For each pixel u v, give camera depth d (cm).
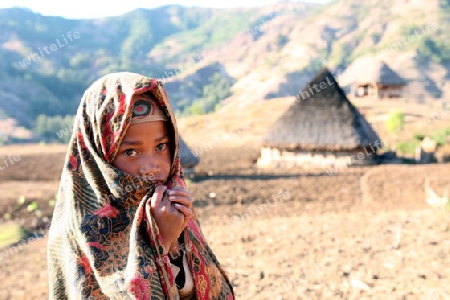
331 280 817
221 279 289
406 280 800
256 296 759
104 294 259
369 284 786
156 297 246
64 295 271
